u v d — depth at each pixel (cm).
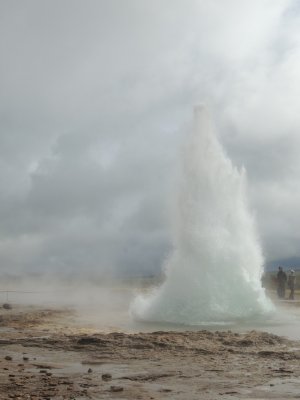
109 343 1371
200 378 973
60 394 859
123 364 1124
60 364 1137
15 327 1872
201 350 1268
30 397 834
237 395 841
